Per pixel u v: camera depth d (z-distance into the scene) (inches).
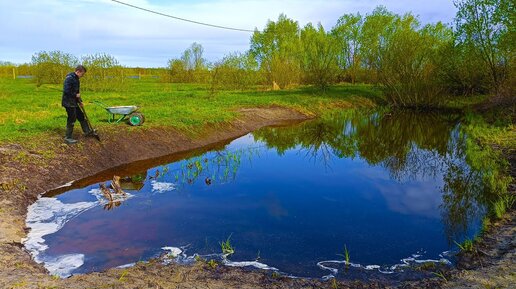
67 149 455.8
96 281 212.7
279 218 333.7
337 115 1025.5
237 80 1391.5
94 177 437.7
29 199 351.3
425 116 1006.4
